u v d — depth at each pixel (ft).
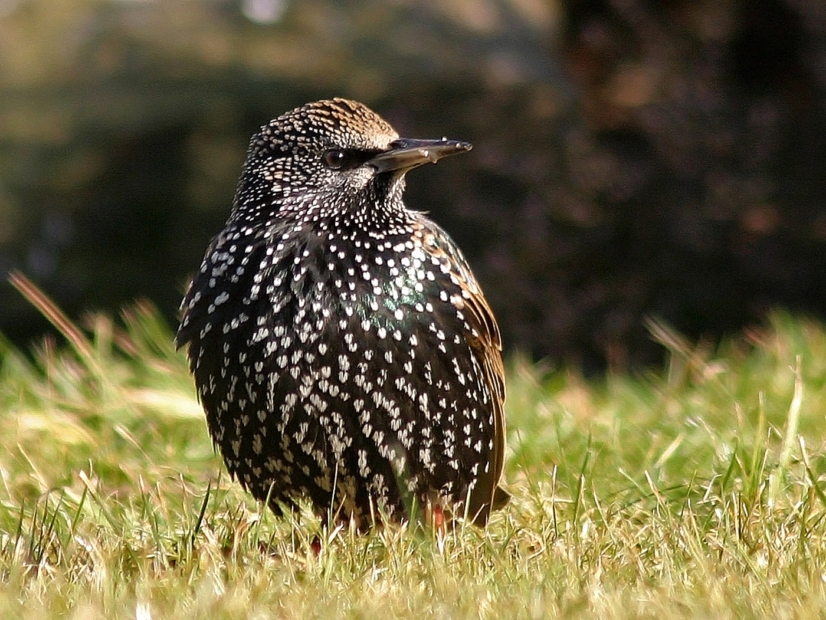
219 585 22.59
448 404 25.99
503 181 74.18
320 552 24.61
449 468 26.35
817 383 36.55
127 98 73.41
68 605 21.90
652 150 75.92
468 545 25.08
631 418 34.76
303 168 26.32
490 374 27.45
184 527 26.61
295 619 21.09
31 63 75.10
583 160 74.90
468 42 76.18
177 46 74.74
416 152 26.27
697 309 72.33
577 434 32.27
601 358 70.64
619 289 72.54
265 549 25.88
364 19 75.92
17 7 77.00
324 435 25.41
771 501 26.68
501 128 75.10
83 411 34.30
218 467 31.83
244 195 26.73
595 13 79.61
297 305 25.22
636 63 78.43
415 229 26.48
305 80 73.67
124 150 72.08
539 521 27.37
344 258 25.59
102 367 36.47
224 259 26.07
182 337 26.27
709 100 76.95
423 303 25.76
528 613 21.06
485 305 27.40
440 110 74.59
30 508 28.73
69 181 71.61
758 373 37.96
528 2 79.56
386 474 25.81
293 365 25.14
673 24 78.69
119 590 22.57
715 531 25.95
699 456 30.81
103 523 27.04
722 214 74.43
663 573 23.45
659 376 42.09
